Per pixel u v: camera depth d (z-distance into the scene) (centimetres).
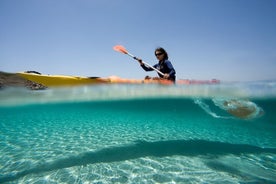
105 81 447
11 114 817
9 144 361
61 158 285
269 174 231
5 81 470
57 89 501
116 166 255
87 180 218
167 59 359
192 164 261
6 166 257
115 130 509
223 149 330
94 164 263
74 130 505
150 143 363
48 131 491
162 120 788
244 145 361
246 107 481
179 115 841
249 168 249
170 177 224
